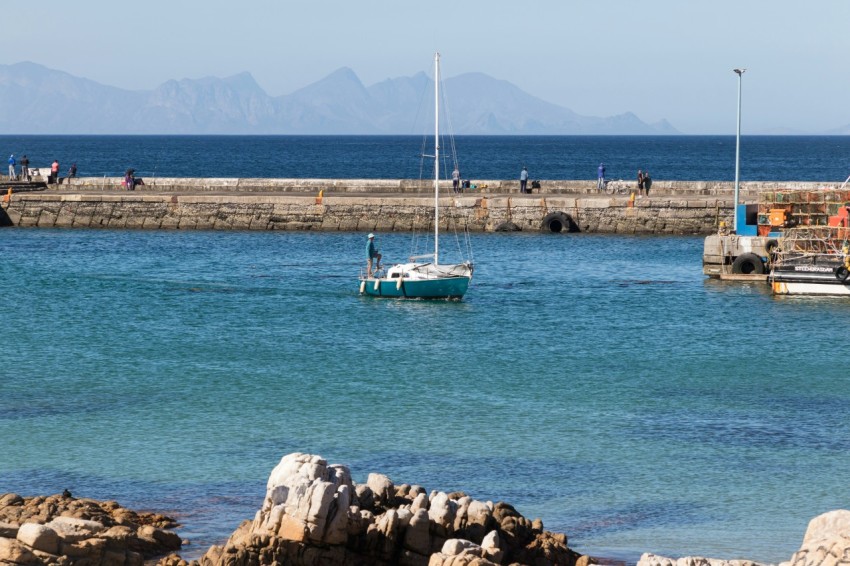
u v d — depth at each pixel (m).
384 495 33.25
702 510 37.34
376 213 124.25
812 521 26.05
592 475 40.94
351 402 52.00
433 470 41.22
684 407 51.44
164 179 142.38
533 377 57.97
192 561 29.78
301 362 61.41
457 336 69.88
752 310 78.56
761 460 43.00
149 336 68.81
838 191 91.00
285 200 125.25
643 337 69.44
